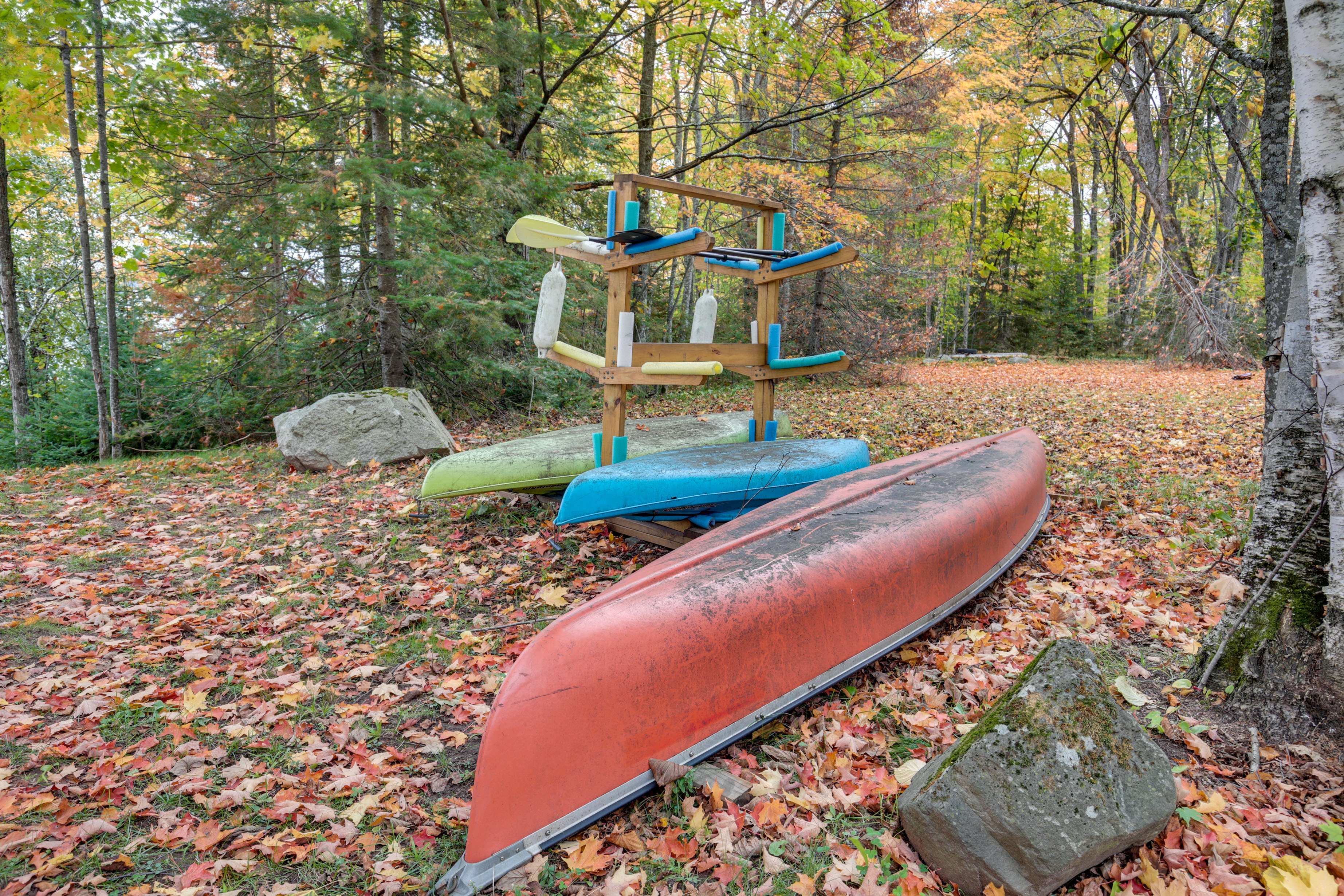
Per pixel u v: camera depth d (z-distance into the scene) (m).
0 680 2.78
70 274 14.88
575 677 1.96
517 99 8.95
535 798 1.85
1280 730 2.27
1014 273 23.56
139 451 8.95
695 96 12.88
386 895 1.76
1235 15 3.39
